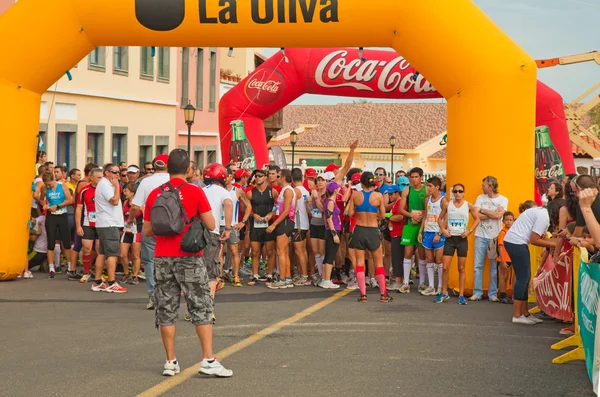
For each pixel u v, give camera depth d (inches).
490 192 513.3
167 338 294.2
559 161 841.5
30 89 572.1
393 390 277.7
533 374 308.5
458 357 337.1
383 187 613.6
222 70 1592.0
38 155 667.4
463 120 539.5
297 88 888.3
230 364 315.3
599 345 275.1
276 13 548.7
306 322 421.4
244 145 896.9
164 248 291.6
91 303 486.0
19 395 264.7
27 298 503.8
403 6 540.7
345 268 614.2
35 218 630.5
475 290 519.8
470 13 537.3
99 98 1034.7
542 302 426.9
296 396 266.8
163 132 1245.1
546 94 839.1
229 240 593.9
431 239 535.8
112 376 292.2
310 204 604.4
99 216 538.9
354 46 565.3
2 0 850.1
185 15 553.3
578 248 353.4
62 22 556.4
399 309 475.2
